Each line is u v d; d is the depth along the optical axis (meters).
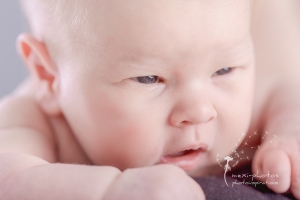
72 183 0.21
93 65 0.28
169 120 0.28
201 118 0.27
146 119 0.28
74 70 0.30
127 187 0.20
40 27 0.32
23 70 0.50
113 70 0.27
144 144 0.28
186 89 0.27
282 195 0.27
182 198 0.20
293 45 0.37
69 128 0.32
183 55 0.26
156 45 0.26
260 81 0.34
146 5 0.26
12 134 0.31
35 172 0.23
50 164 0.23
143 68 0.26
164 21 0.25
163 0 0.25
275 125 0.31
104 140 0.29
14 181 0.23
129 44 0.26
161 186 0.20
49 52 0.32
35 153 0.30
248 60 0.29
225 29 0.26
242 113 0.29
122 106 0.28
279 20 0.39
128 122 0.28
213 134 0.29
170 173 0.21
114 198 0.20
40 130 0.32
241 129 0.30
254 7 0.33
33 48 0.33
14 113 0.33
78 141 0.32
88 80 0.29
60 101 0.32
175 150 0.28
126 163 0.29
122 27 0.26
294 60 0.36
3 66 0.50
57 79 0.32
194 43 0.26
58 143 0.33
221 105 0.28
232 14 0.27
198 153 0.29
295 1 0.41
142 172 0.21
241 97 0.29
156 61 0.26
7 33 0.49
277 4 0.40
